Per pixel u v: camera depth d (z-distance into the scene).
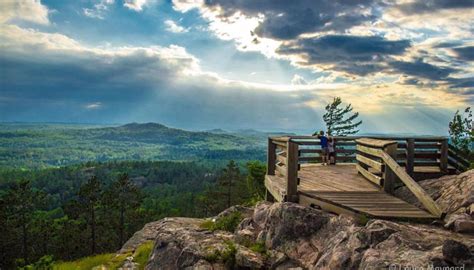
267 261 7.98
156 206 97.94
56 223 55.72
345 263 6.23
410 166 12.02
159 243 10.39
